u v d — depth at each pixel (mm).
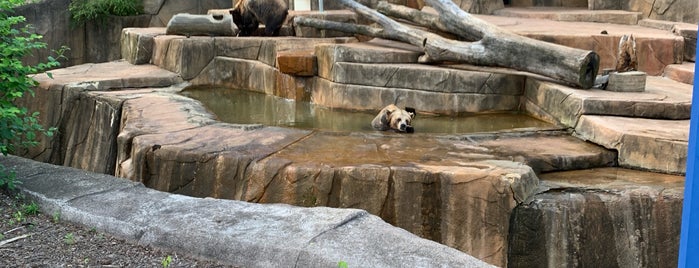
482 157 6219
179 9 17266
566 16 12656
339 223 3951
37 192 4684
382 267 3414
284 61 10000
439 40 9352
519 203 5359
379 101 9273
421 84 9062
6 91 5039
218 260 3742
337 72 9492
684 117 7117
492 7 14078
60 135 9547
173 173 6219
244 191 5914
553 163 6242
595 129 6820
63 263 3662
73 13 16562
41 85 9852
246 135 6953
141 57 12312
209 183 6070
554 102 7922
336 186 5672
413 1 13914
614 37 9820
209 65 11469
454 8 9711
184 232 3893
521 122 8258
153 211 4281
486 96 8875
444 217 5562
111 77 10602
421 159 6086
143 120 7656
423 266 3424
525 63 8516
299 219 4059
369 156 6176
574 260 5348
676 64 9773
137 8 16844
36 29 16203
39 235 4086
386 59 9617
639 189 5566
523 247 5371
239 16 12516
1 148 4852
